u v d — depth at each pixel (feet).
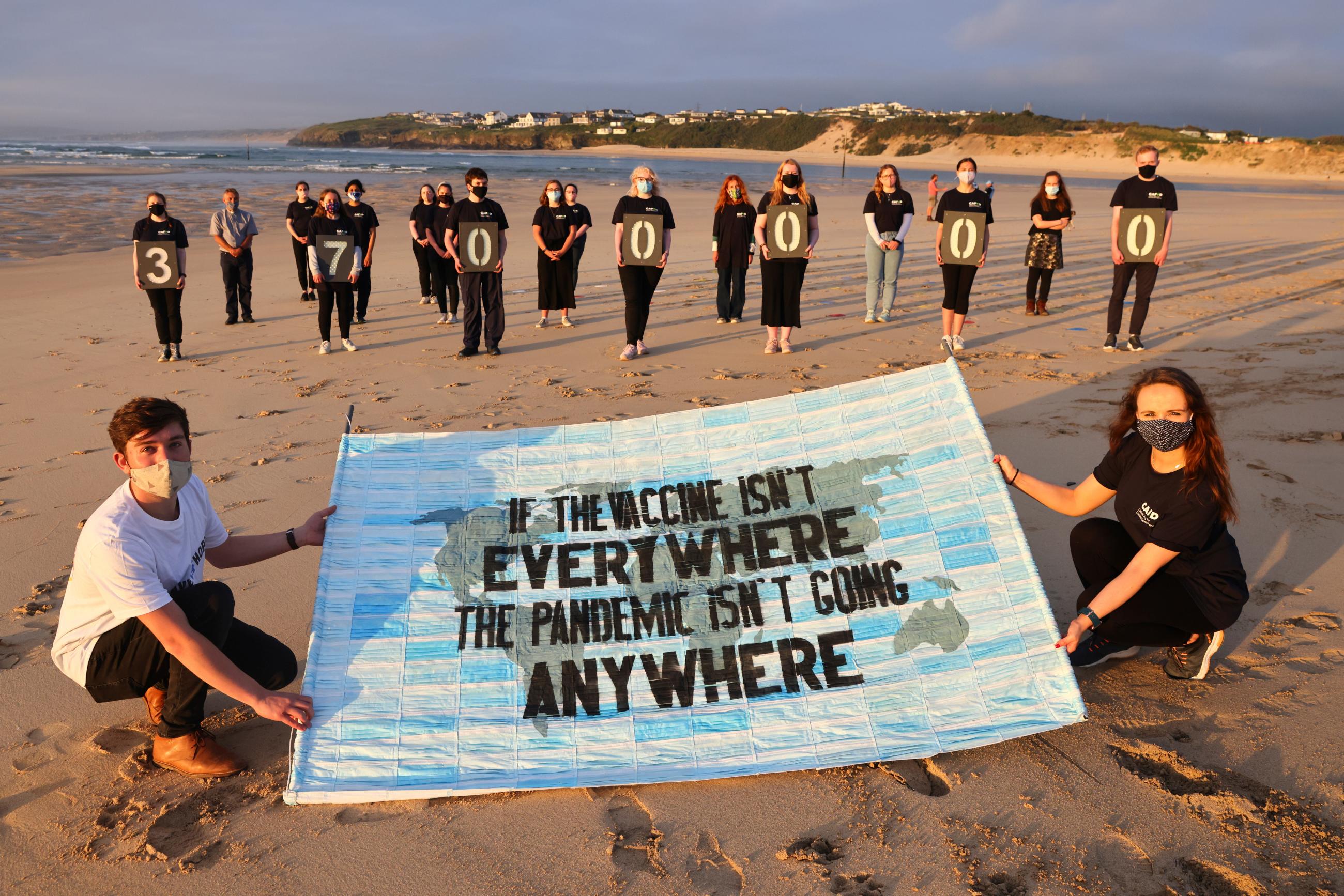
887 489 10.98
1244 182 222.28
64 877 7.86
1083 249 51.29
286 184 119.85
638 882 7.72
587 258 49.57
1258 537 13.32
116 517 8.68
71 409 22.21
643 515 11.13
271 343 30.19
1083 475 16.26
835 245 55.57
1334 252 46.96
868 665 9.70
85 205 82.74
